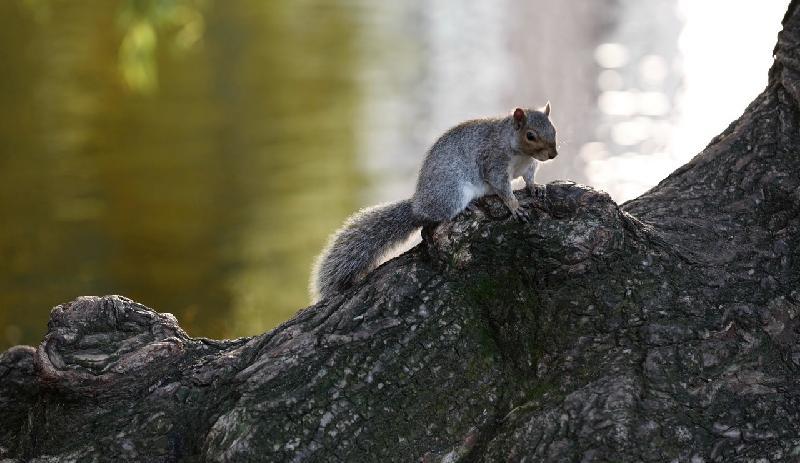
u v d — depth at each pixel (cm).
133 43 2394
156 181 2972
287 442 847
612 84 3481
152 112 3544
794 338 862
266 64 4088
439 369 884
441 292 918
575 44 3834
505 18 4303
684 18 4284
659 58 3741
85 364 931
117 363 930
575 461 791
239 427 855
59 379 923
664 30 4081
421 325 904
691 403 816
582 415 810
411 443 852
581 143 2997
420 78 3753
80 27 4516
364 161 3052
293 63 4094
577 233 891
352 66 3994
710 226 954
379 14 4850
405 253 993
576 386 843
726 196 994
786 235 936
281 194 2859
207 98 3678
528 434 814
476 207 1052
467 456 847
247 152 3166
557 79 3503
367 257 1104
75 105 3581
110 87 3778
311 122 3403
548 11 4166
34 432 949
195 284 2294
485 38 4078
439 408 866
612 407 809
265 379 895
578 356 862
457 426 859
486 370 882
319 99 3634
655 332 859
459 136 1098
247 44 4372
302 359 901
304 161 3080
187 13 3578
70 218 2694
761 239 936
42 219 2692
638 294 879
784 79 1013
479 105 3431
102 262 2444
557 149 1072
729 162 1015
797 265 914
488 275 918
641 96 3359
